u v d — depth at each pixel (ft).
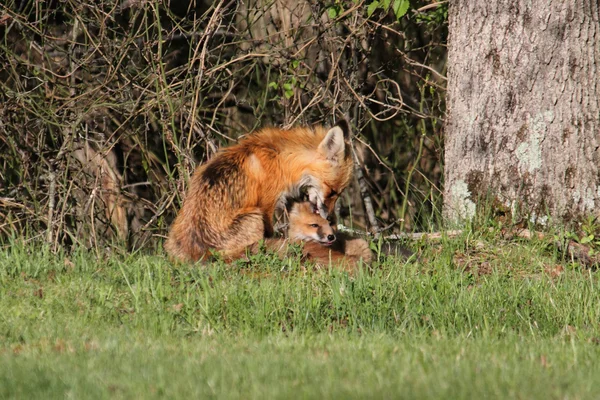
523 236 42.98
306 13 61.77
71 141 49.26
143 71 51.24
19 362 24.82
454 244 42.16
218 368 23.85
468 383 22.00
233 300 32.35
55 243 48.29
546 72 42.78
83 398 21.22
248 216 40.09
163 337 28.78
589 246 41.96
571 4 42.24
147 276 34.99
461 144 45.14
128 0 56.39
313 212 41.01
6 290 33.55
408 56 65.26
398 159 72.33
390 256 39.40
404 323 31.12
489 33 43.73
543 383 22.24
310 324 31.30
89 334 28.86
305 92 56.24
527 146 43.42
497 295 33.73
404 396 20.71
